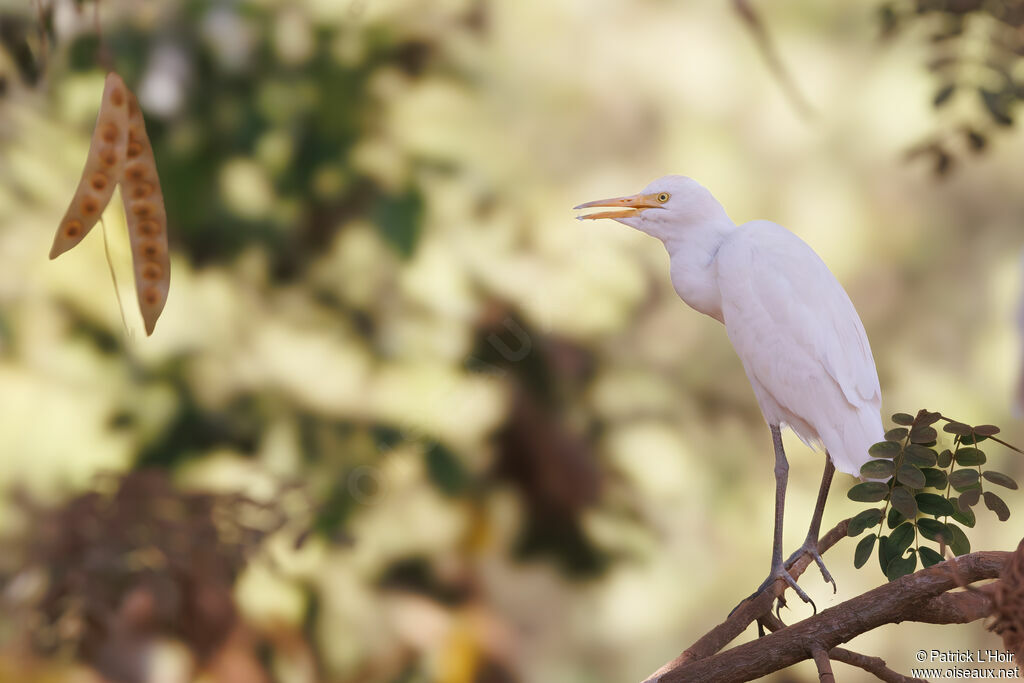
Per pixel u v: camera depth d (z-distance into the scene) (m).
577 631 12.77
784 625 10.58
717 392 12.55
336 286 11.31
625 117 14.89
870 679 14.29
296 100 11.20
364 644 11.25
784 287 10.70
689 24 15.16
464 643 11.28
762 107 15.17
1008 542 14.51
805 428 10.70
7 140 11.23
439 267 11.32
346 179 11.21
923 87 14.88
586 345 11.39
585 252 11.48
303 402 11.30
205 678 10.92
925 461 10.44
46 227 11.26
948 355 15.40
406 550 11.33
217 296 11.29
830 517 13.23
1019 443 14.80
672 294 12.55
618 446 11.38
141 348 11.26
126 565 10.82
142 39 11.16
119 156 10.34
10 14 10.80
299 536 10.91
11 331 11.25
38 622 10.82
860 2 15.50
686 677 10.45
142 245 10.35
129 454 11.24
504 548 11.34
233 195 11.22
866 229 15.43
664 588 12.68
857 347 10.70
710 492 11.84
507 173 11.55
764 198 15.11
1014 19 10.95
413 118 11.30
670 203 10.77
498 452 11.31
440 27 11.32
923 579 10.42
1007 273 15.38
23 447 11.22
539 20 14.77
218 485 11.18
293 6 11.20
